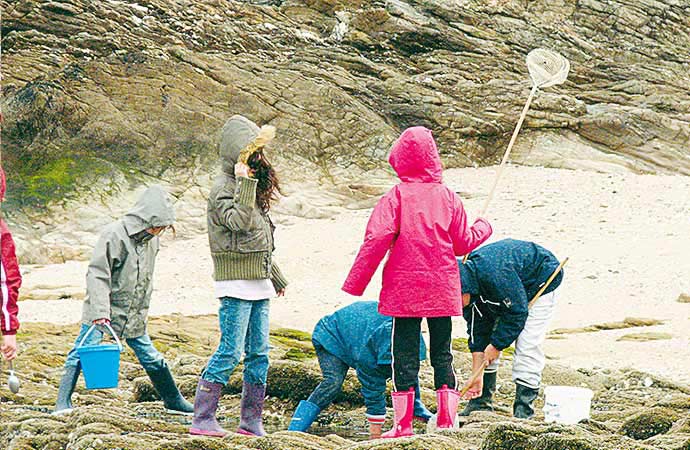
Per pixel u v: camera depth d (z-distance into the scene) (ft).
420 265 31.42
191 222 120.47
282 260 99.86
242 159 32.14
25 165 125.90
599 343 61.77
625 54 173.17
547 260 35.94
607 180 132.26
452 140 147.33
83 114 131.34
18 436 30.48
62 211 117.50
